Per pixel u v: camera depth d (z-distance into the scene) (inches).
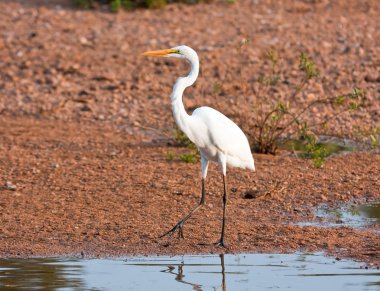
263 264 389.1
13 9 1111.6
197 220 460.1
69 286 357.1
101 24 1040.8
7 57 910.4
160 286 357.1
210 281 363.6
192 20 1054.4
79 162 589.0
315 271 376.8
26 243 422.3
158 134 682.2
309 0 1151.0
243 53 900.0
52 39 974.4
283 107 595.5
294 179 541.3
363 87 783.7
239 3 1141.1
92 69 871.1
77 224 452.1
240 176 549.0
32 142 654.5
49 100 784.9
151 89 807.7
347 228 444.8
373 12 1093.1
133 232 438.3
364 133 641.6
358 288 351.6
